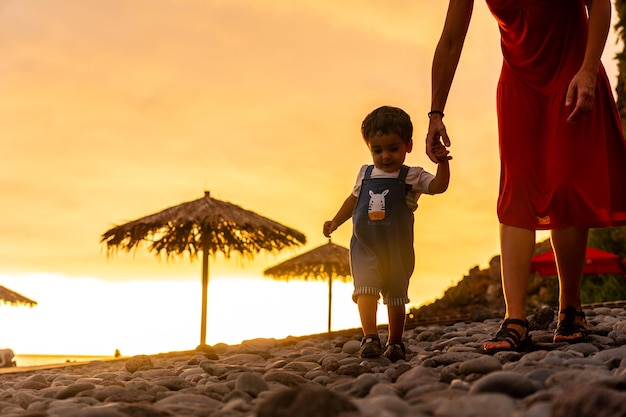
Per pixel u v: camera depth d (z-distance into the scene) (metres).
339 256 12.65
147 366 4.45
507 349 3.25
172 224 8.87
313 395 1.89
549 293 13.11
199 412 2.25
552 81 3.45
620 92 14.20
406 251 3.71
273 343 6.10
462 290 14.27
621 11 13.71
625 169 3.52
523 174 3.43
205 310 8.97
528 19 3.42
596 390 1.67
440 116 3.50
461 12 3.47
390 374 2.96
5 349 10.55
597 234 12.27
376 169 3.81
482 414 1.74
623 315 6.08
